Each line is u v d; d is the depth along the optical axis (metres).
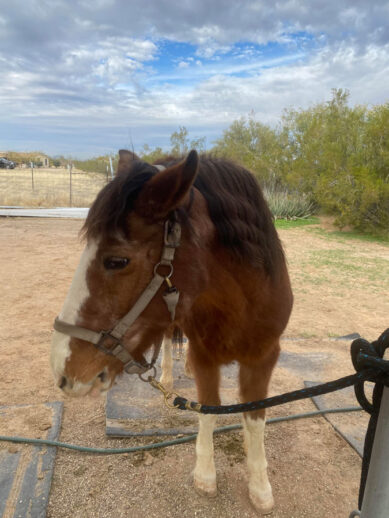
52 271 7.25
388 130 10.61
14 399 3.35
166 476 2.53
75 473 2.54
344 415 3.18
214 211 1.69
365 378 1.20
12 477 2.45
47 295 6.02
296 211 13.35
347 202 11.28
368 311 5.66
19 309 5.45
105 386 1.65
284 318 2.04
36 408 3.15
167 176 1.37
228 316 1.90
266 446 2.83
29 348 4.31
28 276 6.93
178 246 1.52
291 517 2.27
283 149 15.18
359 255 8.84
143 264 1.50
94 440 2.85
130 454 2.71
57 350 1.56
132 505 2.32
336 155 11.84
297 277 7.22
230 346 2.01
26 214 13.37
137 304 1.53
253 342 2.01
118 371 1.70
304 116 15.52
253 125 17.62
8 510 2.22
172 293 1.55
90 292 1.51
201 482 2.38
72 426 3.00
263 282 1.87
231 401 3.33
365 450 1.35
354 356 1.29
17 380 3.65
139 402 3.26
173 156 1.94
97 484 2.46
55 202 16.67
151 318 1.59
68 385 1.56
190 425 3.00
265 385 2.19
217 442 2.85
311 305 5.88
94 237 1.46
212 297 1.84
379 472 1.24
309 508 2.33
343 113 13.11
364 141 11.73
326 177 12.02
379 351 1.20
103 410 3.21
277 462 2.68
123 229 1.43
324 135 13.07
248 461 2.38
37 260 7.98
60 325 1.55
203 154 1.95
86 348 1.55
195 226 1.60
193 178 1.36
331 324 5.17
